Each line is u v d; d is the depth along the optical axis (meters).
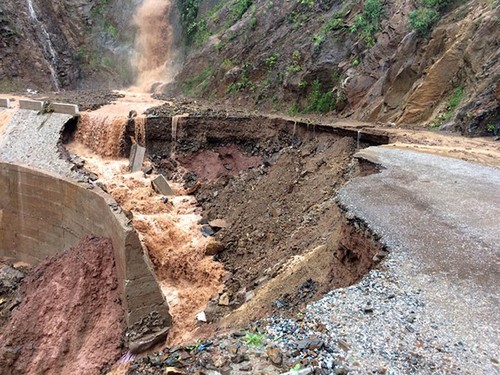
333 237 9.97
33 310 13.41
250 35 30.19
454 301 5.54
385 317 5.25
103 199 14.15
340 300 5.70
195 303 13.46
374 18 23.17
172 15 39.12
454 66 18.72
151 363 4.75
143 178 20.06
